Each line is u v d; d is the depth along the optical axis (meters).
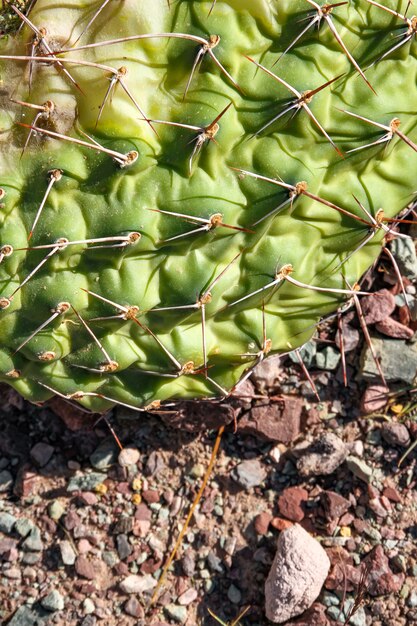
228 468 0.45
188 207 0.37
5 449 0.46
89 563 0.44
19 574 0.45
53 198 0.37
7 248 0.37
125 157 0.36
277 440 0.45
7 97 0.37
